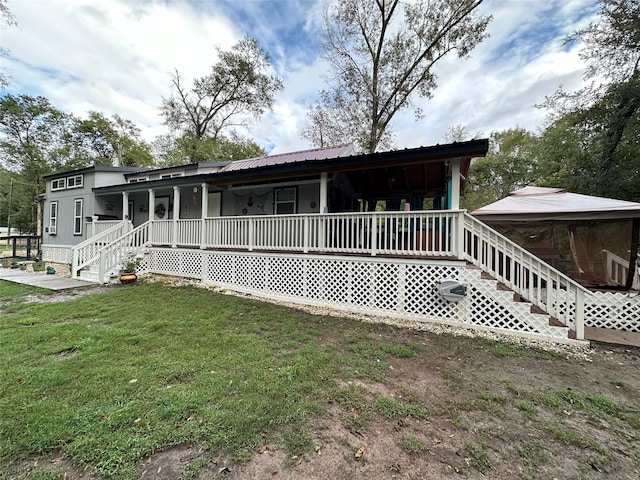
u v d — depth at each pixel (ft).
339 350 13.10
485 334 15.99
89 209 42.57
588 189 36.86
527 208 22.29
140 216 43.19
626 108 31.73
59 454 6.36
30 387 9.00
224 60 76.84
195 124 81.56
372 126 55.57
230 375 10.17
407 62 52.24
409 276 18.85
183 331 14.80
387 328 16.78
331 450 6.76
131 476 5.81
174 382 9.61
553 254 23.53
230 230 26.22
